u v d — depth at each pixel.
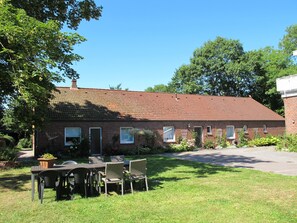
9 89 16.42
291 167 15.84
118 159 13.13
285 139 25.69
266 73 49.75
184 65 53.28
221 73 50.72
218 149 31.11
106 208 8.44
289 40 52.66
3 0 11.51
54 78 12.86
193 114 32.84
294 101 25.42
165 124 30.19
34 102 12.45
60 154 24.50
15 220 7.52
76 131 26.09
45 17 17.20
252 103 40.91
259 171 14.57
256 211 7.81
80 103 28.17
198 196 9.57
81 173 9.80
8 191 11.16
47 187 9.43
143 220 7.29
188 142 30.61
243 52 51.03
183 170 15.65
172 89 56.28
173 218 7.39
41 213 8.09
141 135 28.44
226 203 8.62
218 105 37.03
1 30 10.91
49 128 24.94
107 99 30.41
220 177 13.07
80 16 18.33
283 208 8.07
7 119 28.31
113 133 27.45
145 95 33.78
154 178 13.28
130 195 10.00
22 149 40.25
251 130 36.22
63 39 12.73
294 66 48.44
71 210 8.31
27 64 11.91
